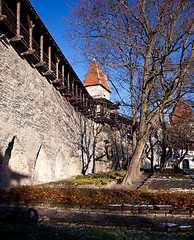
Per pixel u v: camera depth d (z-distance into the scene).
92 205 6.75
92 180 14.28
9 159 11.31
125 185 12.94
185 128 23.30
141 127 13.90
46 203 6.93
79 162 22.42
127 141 38.06
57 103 17.20
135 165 13.65
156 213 6.30
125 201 7.47
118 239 4.45
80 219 5.85
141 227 5.18
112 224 5.36
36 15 12.31
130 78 15.90
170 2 11.98
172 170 25.09
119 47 14.53
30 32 12.50
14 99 10.84
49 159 14.88
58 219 5.73
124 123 24.61
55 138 16.20
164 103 13.70
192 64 12.88
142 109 14.10
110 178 15.93
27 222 5.43
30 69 12.82
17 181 11.32
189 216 6.19
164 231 5.09
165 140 23.17
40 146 13.64
